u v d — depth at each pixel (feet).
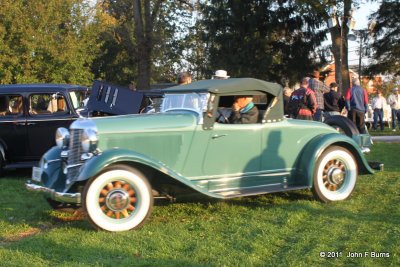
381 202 21.49
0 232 18.28
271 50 102.06
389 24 108.06
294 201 22.11
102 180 17.35
